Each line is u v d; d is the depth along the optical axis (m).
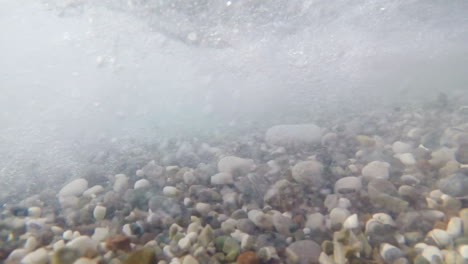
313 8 0.67
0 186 0.37
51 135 0.52
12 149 0.46
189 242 0.23
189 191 0.31
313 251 0.22
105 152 0.47
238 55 0.77
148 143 0.51
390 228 0.23
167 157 0.43
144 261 0.20
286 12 0.67
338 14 0.72
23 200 0.33
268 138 0.45
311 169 0.31
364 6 0.71
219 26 0.69
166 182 0.34
